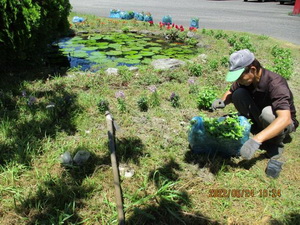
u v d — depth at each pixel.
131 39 8.48
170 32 8.56
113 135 2.68
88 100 3.98
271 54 6.92
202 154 2.96
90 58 6.42
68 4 7.29
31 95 4.04
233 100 3.26
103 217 2.18
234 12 15.09
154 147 3.06
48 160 2.73
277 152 2.97
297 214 2.25
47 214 2.16
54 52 6.90
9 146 2.88
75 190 2.42
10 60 5.03
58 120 3.44
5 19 4.36
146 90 4.52
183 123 3.57
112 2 18.39
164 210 2.27
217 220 2.21
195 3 19.52
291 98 2.91
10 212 2.19
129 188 2.48
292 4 20.09
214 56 6.59
